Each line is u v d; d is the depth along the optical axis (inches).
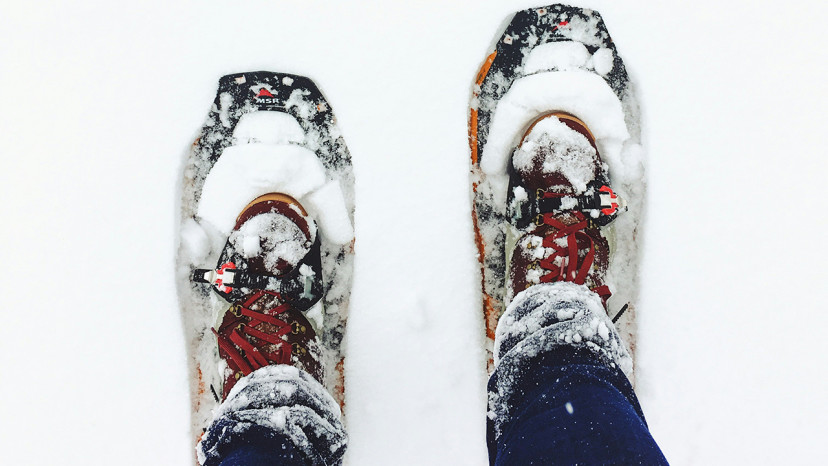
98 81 48.6
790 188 50.4
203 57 48.5
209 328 48.9
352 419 48.3
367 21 48.8
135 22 48.6
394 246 48.8
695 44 49.9
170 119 48.5
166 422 48.2
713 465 50.0
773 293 50.3
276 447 33.1
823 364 50.3
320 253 49.0
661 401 49.7
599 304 40.7
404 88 48.9
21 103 48.8
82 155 48.6
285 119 48.7
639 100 49.8
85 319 48.4
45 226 48.6
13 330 48.6
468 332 48.8
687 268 49.9
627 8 49.6
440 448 48.4
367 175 48.8
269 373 39.2
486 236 50.1
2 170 48.8
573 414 30.9
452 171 49.1
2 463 48.4
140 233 48.4
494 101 49.9
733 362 50.1
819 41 50.4
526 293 42.3
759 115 50.3
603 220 46.9
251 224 44.9
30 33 48.7
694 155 50.0
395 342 48.6
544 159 46.8
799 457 50.1
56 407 48.5
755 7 50.2
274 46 48.5
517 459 31.0
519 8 49.3
